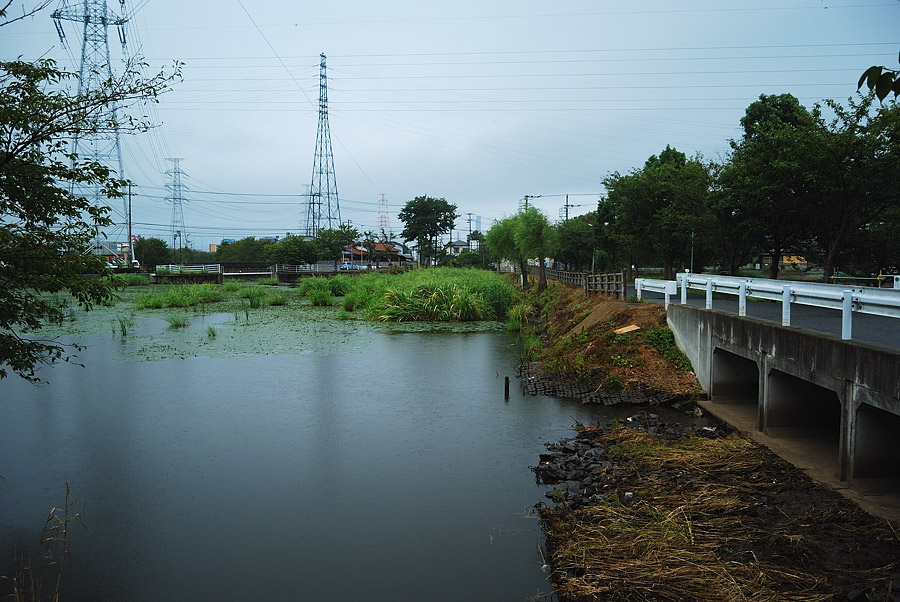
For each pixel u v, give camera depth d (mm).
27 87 6562
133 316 31766
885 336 9969
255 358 19656
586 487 8789
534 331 26000
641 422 12188
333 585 6520
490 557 7074
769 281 12133
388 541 7469
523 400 14297
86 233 7348
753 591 5863
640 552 6746
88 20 47094
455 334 25750
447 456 10461
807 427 10883
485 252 91688
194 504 8562
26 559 7098
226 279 68125
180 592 6414
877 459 8172
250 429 12016
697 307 14461
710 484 8531
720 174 26062
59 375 16875
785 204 19359
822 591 5812
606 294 23969
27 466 10000
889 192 17281
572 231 57375
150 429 12008
